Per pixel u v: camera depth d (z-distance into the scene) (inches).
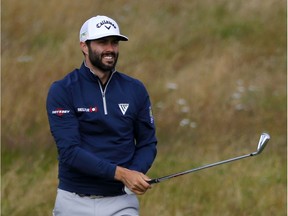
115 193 626.2
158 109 1348.4
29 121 1267.2
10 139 1194.0
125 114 618.2
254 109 1387.8
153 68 1615.4
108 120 612.7
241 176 1065.5
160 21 1897.1
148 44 1750.7
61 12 1868.8
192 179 1059.3
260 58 1691.7
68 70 1515.7
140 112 633.6
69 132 606.9
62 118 609.0
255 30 1851.6
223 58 1652.3
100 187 621.3
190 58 1691.7
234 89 1493.6
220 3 1990.7
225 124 1302.9
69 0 1916.8
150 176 1070.4
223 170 1093.1
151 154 637.3
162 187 1023.6
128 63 1640.0
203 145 1208.2
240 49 1733.5
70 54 1627.7
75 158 602.9
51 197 1000.2
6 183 1029.8
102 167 599.2
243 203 981.2
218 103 1401.3
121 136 618.2
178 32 1833.2
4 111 1272.1
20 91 1362.0
